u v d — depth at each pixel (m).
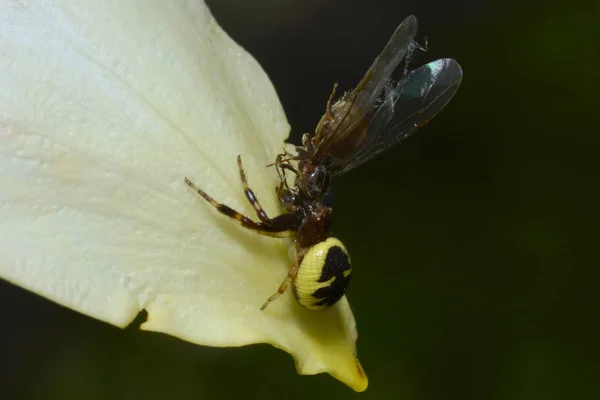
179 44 0.14
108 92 0.13
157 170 0.13
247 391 0.17
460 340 0.17
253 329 0.13
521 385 0.17
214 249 0.13
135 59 0.13
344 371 0.13
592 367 0.17
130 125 0.13
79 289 0.13
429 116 0.14
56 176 0.13
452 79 0.14
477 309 0.17
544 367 0.17
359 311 0.17
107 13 0.13
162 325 0.13
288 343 0.13
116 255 0.13
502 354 0.17
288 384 0.17
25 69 0.13
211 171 0.13
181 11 0.14
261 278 0.13
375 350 0.17
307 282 0.13
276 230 0.13
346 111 0.14
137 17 0.13
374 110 0.14
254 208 0.13
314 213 0.14
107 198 0.13
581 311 0.17
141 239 0.13
